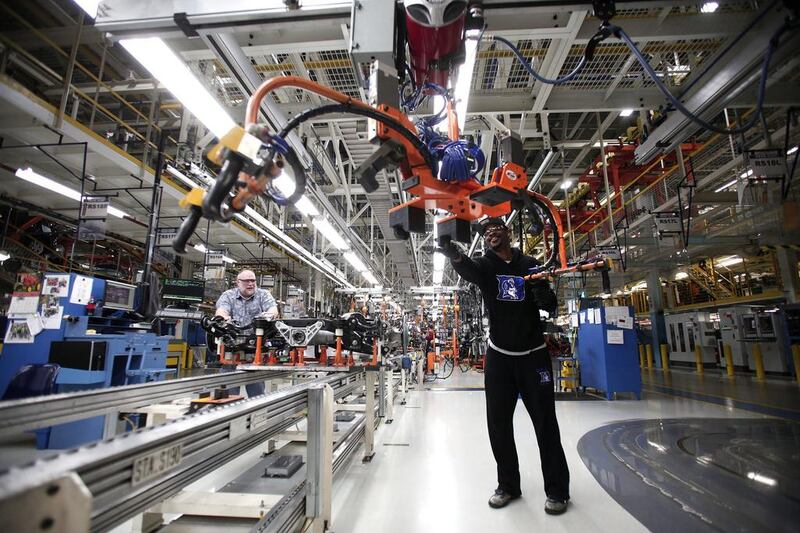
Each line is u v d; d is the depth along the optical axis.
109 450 0.74
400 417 4.77
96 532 0.76
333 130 5.29
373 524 2.02
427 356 9.88
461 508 2.21
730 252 8.70
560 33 2.93
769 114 6.06
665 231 6.96
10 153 5.85
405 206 1.69
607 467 2.87
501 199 1.66
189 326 10.30
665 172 8.28
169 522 1.84
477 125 4.91
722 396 6.45
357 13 1.70
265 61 3.88
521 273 2.43
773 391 6.97
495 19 2.88
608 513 2.13
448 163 1.50
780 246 7.09
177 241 1.15
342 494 2.41
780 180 5.31
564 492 2.17
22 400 1.20
